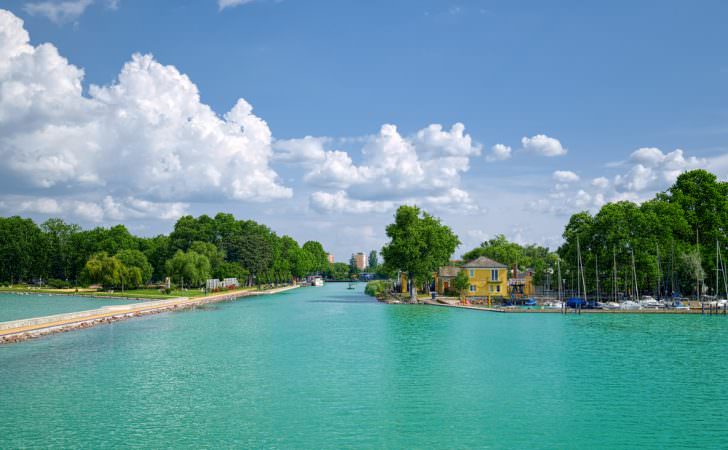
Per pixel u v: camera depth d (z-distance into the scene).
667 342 60.25
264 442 27.91
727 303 99.00
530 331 70.44
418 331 70.75
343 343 59.81
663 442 28.17
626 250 106.88
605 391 38.09
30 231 188.12
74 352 53.25
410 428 30.19
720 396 36.69
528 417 32.19
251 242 198.38
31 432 29.25
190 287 165.88
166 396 36.59
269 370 44.78
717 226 111.25
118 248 181.12
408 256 124.31
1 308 102.81
